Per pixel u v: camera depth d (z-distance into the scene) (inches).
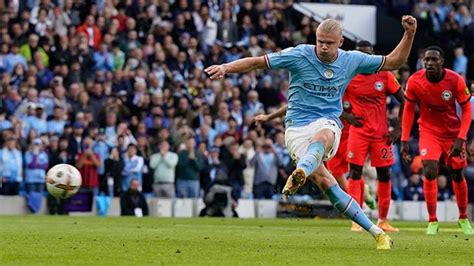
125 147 1699.1
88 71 1829.5
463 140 1006.4
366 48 1048.8
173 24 1967.3
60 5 1898.4
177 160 1715.1
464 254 638.5
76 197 1672.0
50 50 1822.1
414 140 1836.9
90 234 844.0
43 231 901.2
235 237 823.7
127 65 1860.2
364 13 2134.6
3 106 1711.4
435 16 2149.4
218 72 657.0
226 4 2032.5
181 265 527.8
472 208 1780.3
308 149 655.1
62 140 1674.5
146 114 1800.0
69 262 539.5
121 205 1652.3
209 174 1747.0
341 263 553.0
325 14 2126.0
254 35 2043.6
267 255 603.8
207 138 1798.7
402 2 2190.0
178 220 1360.7
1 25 1819.6
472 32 2129.7
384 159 1083.3
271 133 1851.6
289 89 695.1
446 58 2124.8
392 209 1763.0
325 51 673.0
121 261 547.5
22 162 1665.8
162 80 1870.1
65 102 1752.0
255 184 1760.6
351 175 1082.7
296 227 1121.4
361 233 944.3
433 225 1024.2
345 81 686.5
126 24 1903.3
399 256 610.5
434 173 1023.6
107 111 1759.4
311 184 1699.1
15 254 593.0
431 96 1013.2
